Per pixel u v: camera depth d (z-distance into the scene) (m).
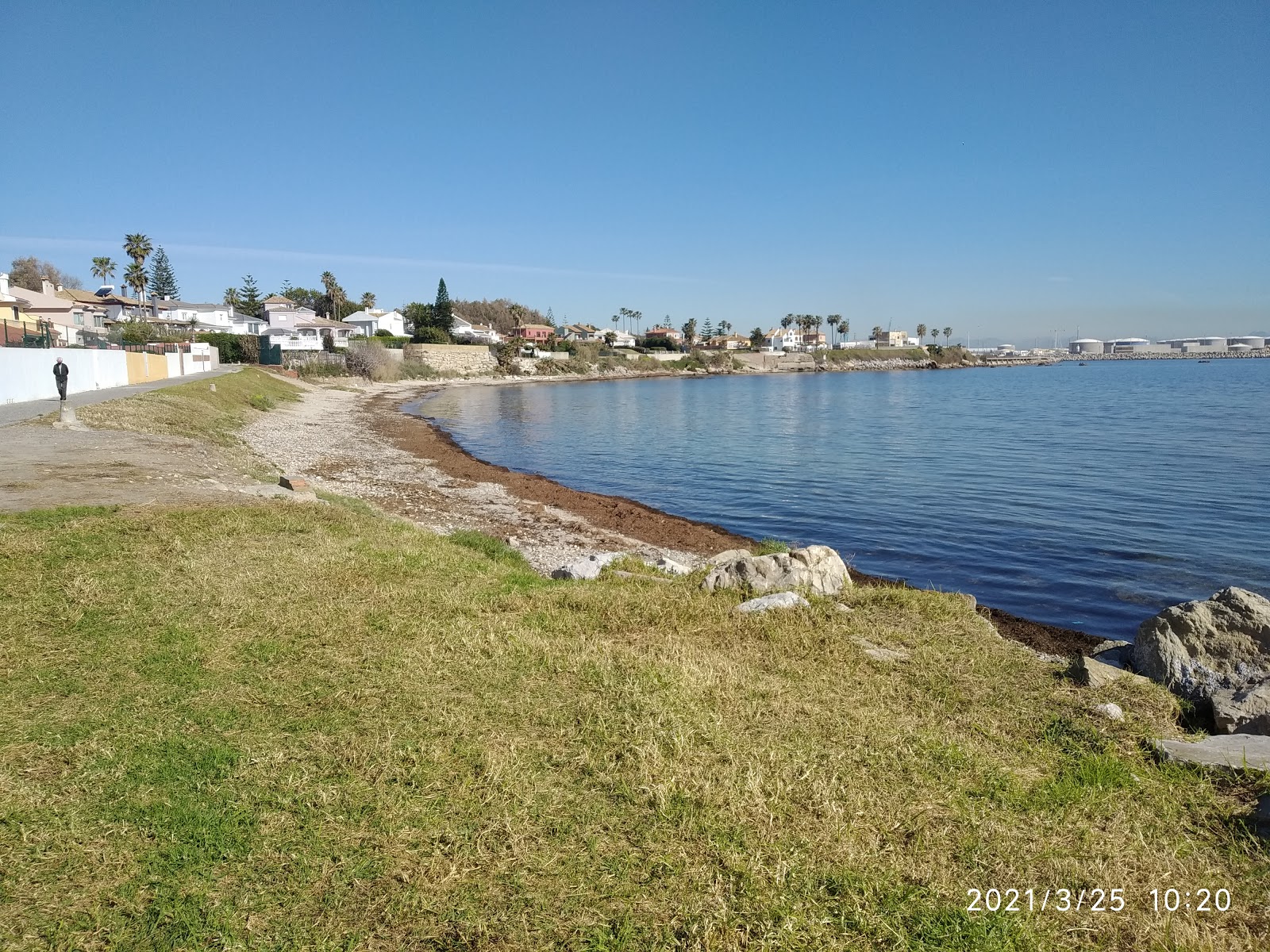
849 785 5.26
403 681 6.59
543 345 152.12
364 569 10.09
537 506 23.58
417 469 30.38
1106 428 49.16
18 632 7.09
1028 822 5.01
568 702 6.34
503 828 4.53
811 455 37.78
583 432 49.75
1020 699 7.44
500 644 7.63
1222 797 5.57
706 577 11.47
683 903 3.97
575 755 5.44
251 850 4.25
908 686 7.66
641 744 5.55
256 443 31.81
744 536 21.16
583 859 4.29
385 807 4.67
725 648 8.45
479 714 6.02
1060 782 5.65
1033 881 4.34
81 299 83.88
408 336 125.25
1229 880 4.54
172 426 25.75
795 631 9.09
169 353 51.41
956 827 4.85
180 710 5.88
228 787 4.83
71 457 16.55
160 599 8.20
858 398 85.56
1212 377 130.12
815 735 6.06
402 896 3.92
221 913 3.77
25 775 4.89
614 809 4.80
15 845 4.19
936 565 18.09
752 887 4.09
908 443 42.44
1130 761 6.18
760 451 39.81
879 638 9.15
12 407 25.59
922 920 3.91
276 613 8.06
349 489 23.78
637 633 8.69
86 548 9.53
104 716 5.71
